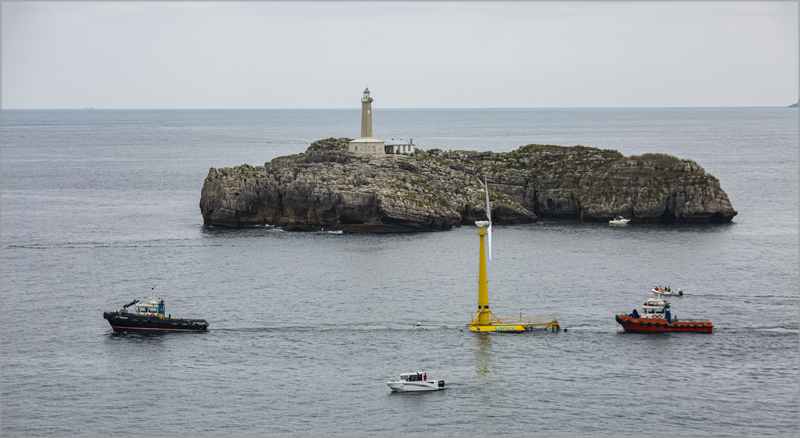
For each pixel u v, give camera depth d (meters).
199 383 167.62
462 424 148.38
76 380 169.38
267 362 179.38
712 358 179.88
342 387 165.12
